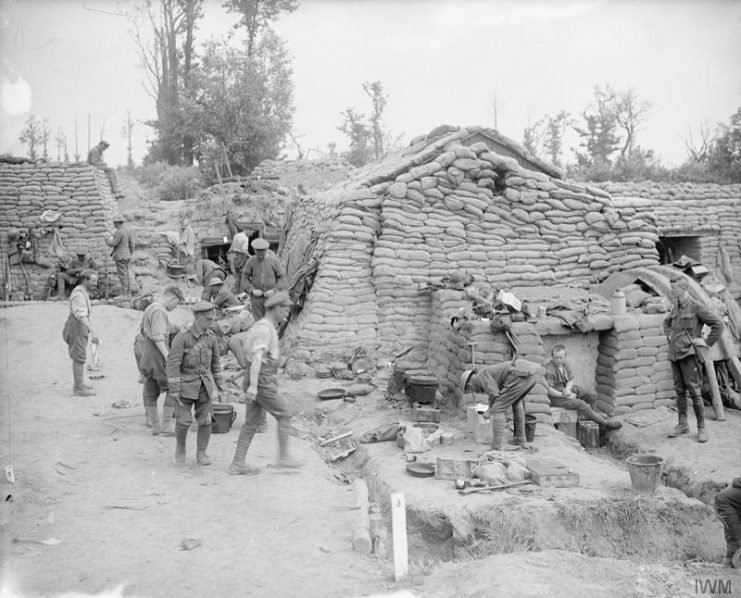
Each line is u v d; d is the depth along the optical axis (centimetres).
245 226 2189
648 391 1137
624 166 2716
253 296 1253
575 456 916
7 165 2041
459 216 1339
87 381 1192
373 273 1298
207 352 781
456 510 719
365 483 779
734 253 1975
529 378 895
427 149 1348
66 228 2056
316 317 1266
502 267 1348
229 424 940
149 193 2759
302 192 2400
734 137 2569
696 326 990
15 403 1030
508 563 572
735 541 672
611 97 2989
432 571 575
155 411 906
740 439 995
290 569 554
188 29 3064
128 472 766
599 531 728
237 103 2825
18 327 1516
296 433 1006
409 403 1095
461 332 1107
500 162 1342
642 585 569
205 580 528
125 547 584
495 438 905
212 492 714
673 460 950
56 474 742
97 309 1683
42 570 536
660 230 1892
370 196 1307
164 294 896
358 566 568
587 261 1388
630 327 1132
